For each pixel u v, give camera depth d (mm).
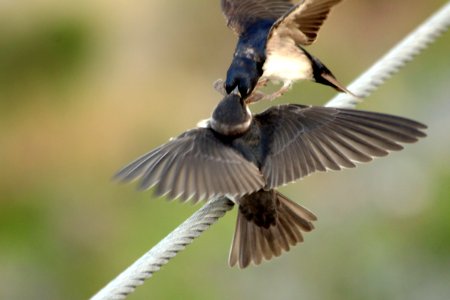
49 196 16266
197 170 7070
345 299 14547
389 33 17938
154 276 14414
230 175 7105
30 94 17016
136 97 17031
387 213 15203
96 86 17078
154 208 15531
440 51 17422
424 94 17078
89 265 15500
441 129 16516
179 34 17453
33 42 17156
